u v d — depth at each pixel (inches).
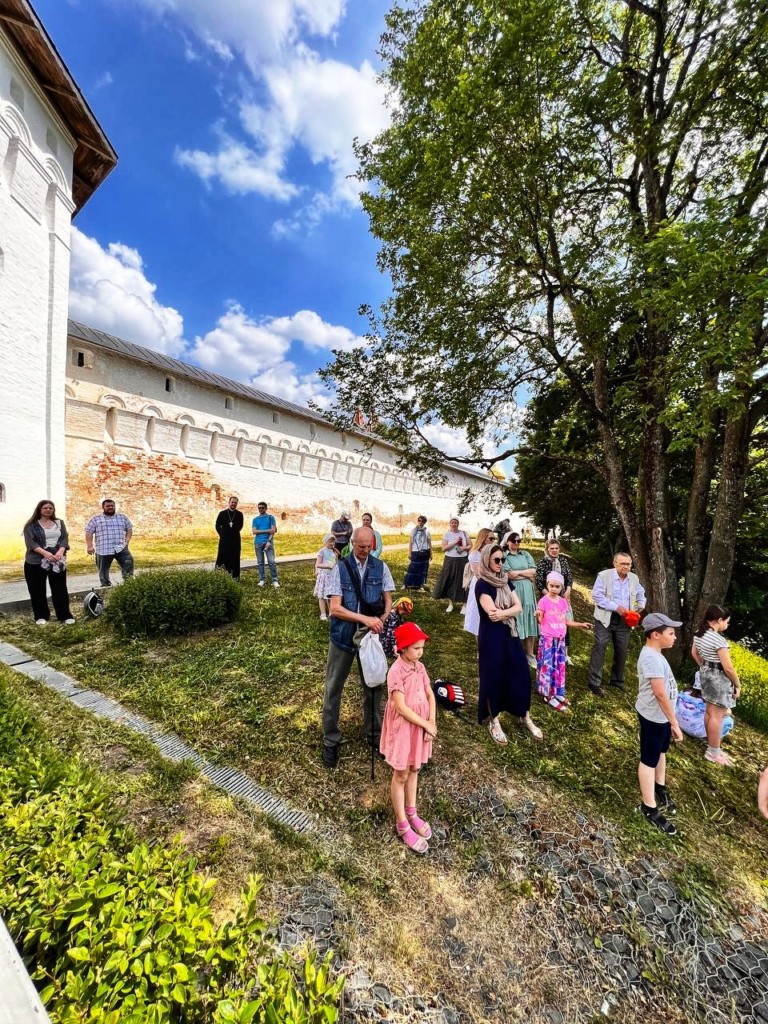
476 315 268.2
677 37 229.9
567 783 130.6
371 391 331.3
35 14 322.0
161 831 94.7
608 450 288.7
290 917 79.7
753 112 211.9
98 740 125.0
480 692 152.0
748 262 171.0
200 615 224.2
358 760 129.4
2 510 339.6
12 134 346.6
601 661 201.3
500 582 149.4
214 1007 45.6
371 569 131.3
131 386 581.9
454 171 221.6
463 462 338.0
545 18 187.3
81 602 261.7
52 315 398.0
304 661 197.0
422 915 85.4
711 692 158.4
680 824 121.2
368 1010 67.9
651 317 214.2
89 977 42.6
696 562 271.3
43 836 61.5
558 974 79.0
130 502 566.6
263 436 799.7
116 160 458.6
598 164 235.6
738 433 249.3
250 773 119.6
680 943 87.7
